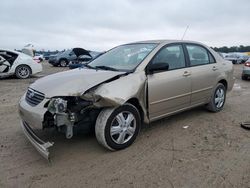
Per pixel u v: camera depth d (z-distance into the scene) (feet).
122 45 16.79
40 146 10.54
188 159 11.32
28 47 51.37
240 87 31.27
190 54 15.99
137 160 11.27
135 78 12.42
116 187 9.30
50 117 11.06
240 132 14.58
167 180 9.68
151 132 14.56
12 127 15.65
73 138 13.70
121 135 12.07
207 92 17.03
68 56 74.64
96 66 14.75
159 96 13.47
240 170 10.34
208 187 9.21
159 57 13.92
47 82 12.10
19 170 10.56
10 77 41.09
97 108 11.74
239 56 103.14
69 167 10.75
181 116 17.51
